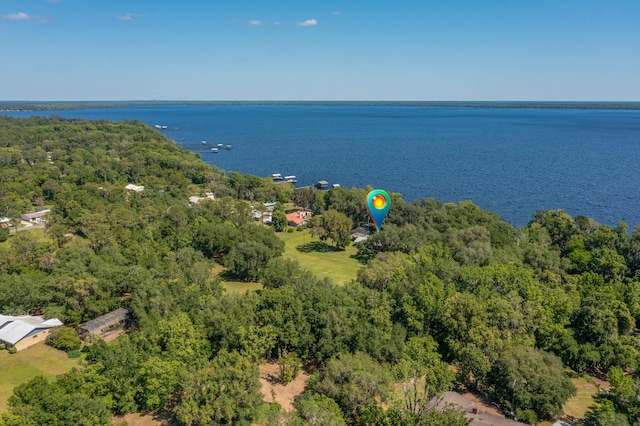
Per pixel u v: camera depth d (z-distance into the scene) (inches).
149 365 2257.6
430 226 5108.3
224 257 4286.4
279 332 2694.4
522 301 2987.2
